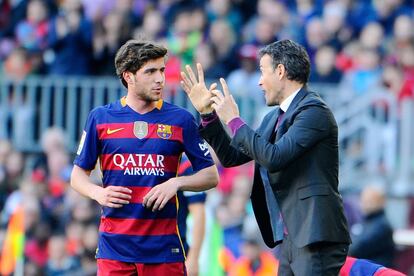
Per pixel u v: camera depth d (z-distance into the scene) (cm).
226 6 5528
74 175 2353
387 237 3919
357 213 4553
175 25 5247
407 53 5094
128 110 2325
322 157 2305
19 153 4831
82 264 4231
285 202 2323
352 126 4741
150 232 2302
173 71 4809
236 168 4662
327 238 2277
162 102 2348
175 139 2325
